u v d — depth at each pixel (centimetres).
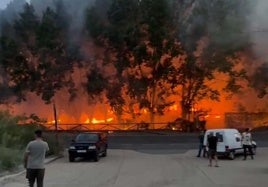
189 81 4638
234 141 2542
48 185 1430
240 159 2489
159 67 4597
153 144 3572
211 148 2088
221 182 1468
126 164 2241
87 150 2444
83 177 1664
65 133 4253
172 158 2611
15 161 1983
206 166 2077
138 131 4412
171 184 1433
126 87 4772
